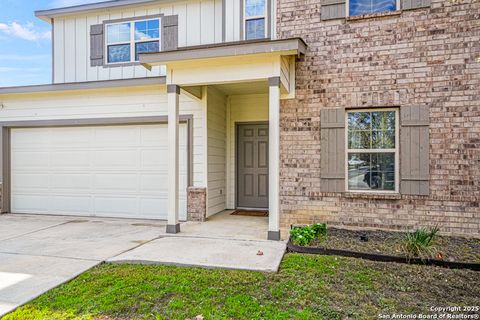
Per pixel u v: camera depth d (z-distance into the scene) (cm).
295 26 579
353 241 474
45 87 737
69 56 841
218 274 360
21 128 789
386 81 537
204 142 675
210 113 699
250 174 802
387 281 341
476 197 501
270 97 495
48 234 555
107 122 729
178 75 538
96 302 295
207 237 513
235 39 698
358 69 550
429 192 519
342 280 344
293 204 579
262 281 343
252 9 694
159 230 584
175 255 419
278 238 493
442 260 387
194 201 661
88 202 753
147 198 718
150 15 795
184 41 775
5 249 458
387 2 546
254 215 716
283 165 583
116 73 804
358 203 550
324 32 565
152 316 271
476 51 500
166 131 708
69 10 819
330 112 561
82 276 357
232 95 799
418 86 523
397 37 532
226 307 285
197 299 301
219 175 759
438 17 514
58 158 771
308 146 572
